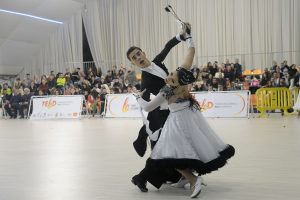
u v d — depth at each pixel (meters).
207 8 18.94
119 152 5.77
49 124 12.43
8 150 6.37
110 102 14.74
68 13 21.42
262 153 5.29
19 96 17.36
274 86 13.97
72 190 3.58
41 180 4.02
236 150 5.61
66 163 4.97
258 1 18.02
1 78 21.27
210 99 12.95
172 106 3.26
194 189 3.21
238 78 15.73
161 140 3.25
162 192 3.45
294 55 17.52
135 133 8.55
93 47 21.67
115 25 21.22
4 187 3.75
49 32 21.81
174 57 19.61
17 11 18.97
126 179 3.97
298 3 17.38
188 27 3.52
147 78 3.49
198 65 19.11
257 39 18.09
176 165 3.13
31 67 22.34
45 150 6.23
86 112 16.28
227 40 18.62
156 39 20.17
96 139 7.59
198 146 3.21
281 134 7.43
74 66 21.80
